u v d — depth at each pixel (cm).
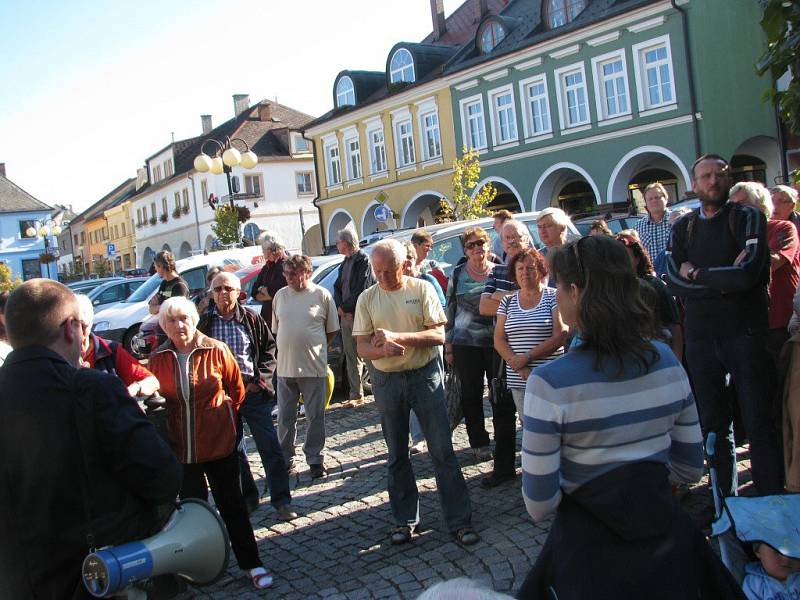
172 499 280
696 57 2355
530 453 237
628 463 234
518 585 431
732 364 456
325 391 700
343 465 719
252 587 476
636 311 237
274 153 4981
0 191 6644
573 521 239
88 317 428
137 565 263
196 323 480
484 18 3075
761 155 2581
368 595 443
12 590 262
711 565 235
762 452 448
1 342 503
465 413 668
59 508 261
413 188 3447
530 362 535
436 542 509
